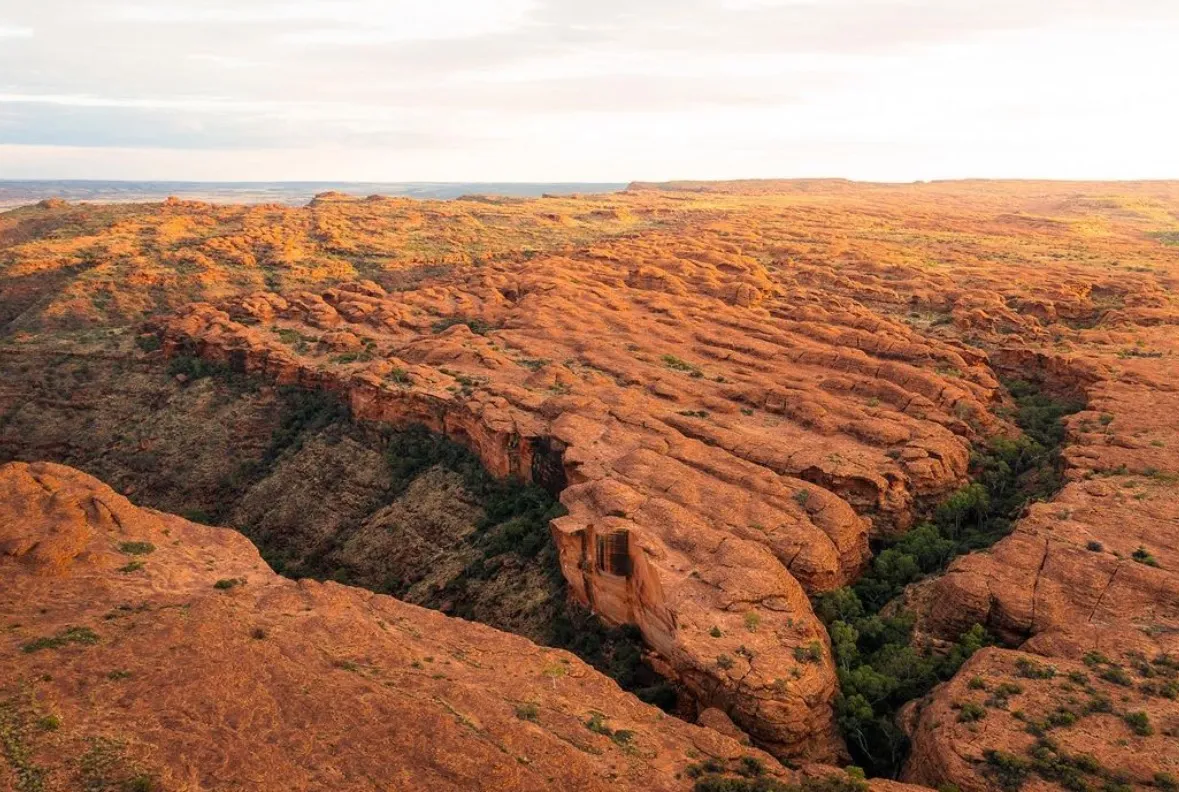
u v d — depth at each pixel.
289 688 29.61
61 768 24.00
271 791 24.16
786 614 40.22
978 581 41.75
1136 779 28.89
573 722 31.58
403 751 26.88
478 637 38.22
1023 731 31.72
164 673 29.42
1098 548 42.78
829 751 35.81
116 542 40.34
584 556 46.78
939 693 35.78
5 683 27.81
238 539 44.72
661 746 31.16
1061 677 34.62
